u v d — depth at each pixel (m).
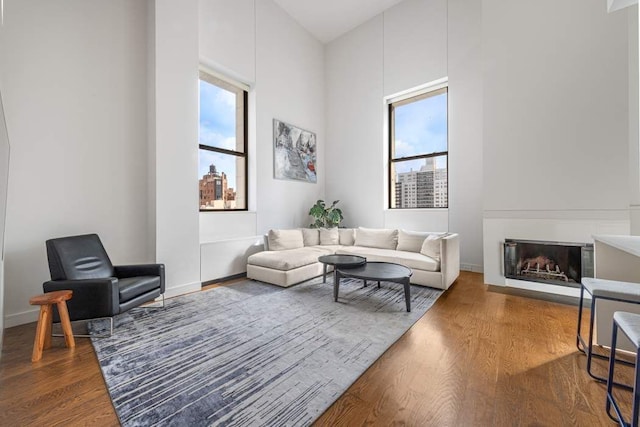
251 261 4.07
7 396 1.54
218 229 4.21
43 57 2.69
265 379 1.69
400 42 5.17
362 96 5.69
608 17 2.74
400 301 3.12
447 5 4.64
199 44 3.86
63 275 2.39
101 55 3.06
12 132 2.53
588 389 1.58
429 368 1.80
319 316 2.69
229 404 1.47
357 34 5.74
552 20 3.01
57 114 2.78
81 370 1.79
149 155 3.36
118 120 3.18
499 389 1.58
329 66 6.17
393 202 5.46
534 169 3.12
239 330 2.38
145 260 3.38
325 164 6.22
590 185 2.84
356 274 2.96
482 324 2.48
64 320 2.07
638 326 1.16
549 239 3.04
